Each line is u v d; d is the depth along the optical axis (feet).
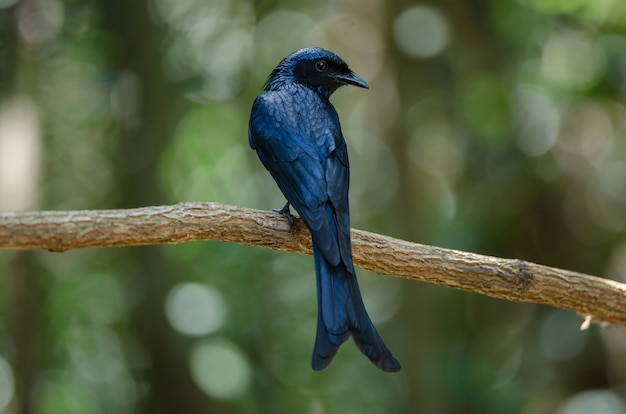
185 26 54.65
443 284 25.05
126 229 22.30
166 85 52.26
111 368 55.36
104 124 55.72
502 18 50.44
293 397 56.08
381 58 58.75
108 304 55.57
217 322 50.85
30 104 51.70
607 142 52.13
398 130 55.01
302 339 56.24
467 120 52.49
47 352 53.88
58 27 52.13
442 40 52.80
